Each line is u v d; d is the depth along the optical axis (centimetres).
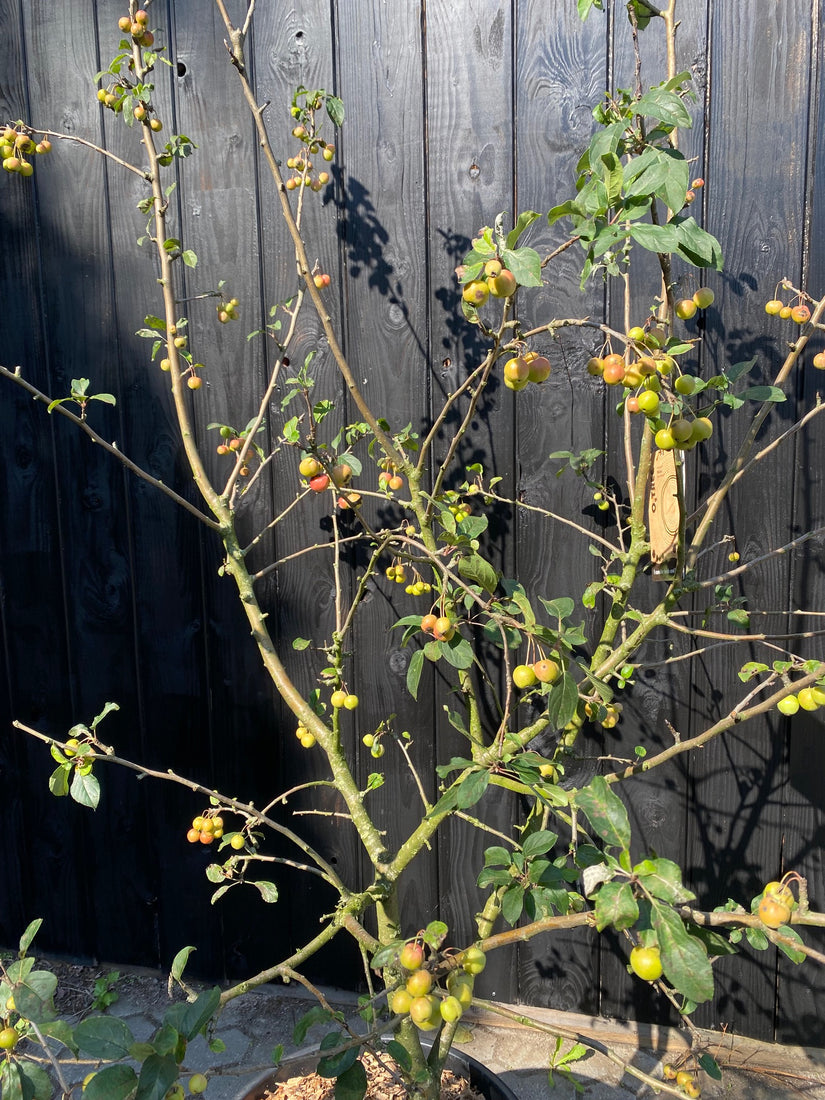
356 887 211
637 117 106
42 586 217
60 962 233
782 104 167
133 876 224
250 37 188
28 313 208
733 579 181
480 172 182
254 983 130
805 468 175
